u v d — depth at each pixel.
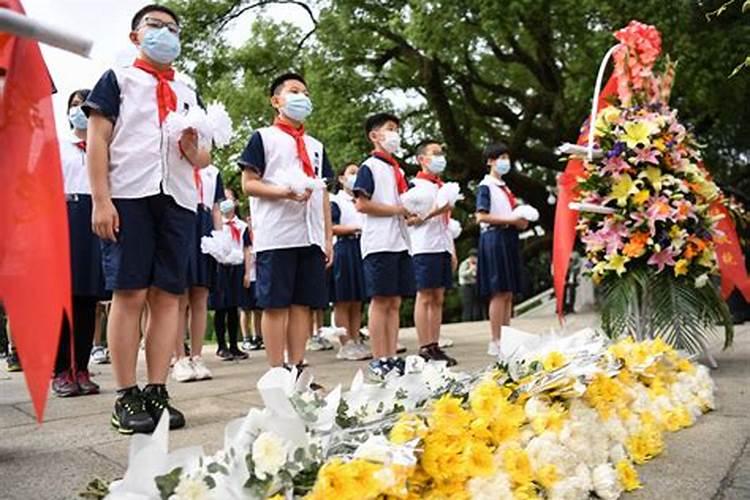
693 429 2.93
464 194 17.22
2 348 8.04
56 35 1.47
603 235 4.19
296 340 4.12
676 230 4.05
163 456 1.52
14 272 1.87
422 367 2.31
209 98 15.45
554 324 9.66
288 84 4.12
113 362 3.22
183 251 3.32
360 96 15.15
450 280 5.54
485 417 1.89
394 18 13.12
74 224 4.34
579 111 14.72
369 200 4.88
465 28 11.94
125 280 3.12
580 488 2.02
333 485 1.51
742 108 13.26
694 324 4.08
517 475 1.84
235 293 6.99
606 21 11.86
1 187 1.87
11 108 1.88
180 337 5.19
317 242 4.05
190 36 15.85
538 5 11.40
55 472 2.53
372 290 4.94
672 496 2.11
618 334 4.18
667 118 4.21
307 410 1.76
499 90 16.53
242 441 1.61
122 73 3.22
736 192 6.84
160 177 3.20
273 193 3.86
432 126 17.25
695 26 11.32
